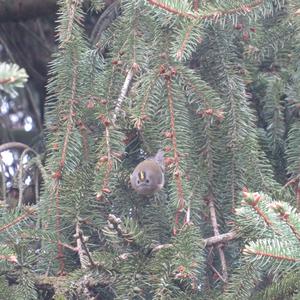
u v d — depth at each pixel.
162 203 8.33
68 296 7.40
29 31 12.58
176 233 7.63
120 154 7.90
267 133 9.24
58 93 8.22
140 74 8.34
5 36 12.55
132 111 7.93
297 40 8.75
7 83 5.34
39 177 10.19
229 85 8.52
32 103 12.45
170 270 7.26
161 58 8.07
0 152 10.16
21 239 7.73
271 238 6.78
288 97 8.82
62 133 8.07
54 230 8.01
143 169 8.10
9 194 10.38
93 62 8.48
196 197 8.05
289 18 8.67
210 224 8.31
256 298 7.18
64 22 8.34
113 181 7.87
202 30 8.01
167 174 8.23
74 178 8.06
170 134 7.87
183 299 7.31
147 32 8.30
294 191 8.36
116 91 8.29
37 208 8.00
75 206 8.04
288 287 7.03
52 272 7.97
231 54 8.73
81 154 8.21
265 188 8.26
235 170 8.29
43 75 12.64
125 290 7.31
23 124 12.69
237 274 7.32
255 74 9.33
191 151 8.27
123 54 8.28
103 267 7.40
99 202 8.20
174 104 7.98
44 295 7.73
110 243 7.83
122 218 8.36
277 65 9.43
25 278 7.47
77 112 8.16
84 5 10.44
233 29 8.65
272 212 6.70
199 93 8.09
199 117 8.38
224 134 8.36
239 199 8.16
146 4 7.78
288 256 6.42
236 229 7.64
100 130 8.34
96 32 10.42
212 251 8.01
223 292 7.46
